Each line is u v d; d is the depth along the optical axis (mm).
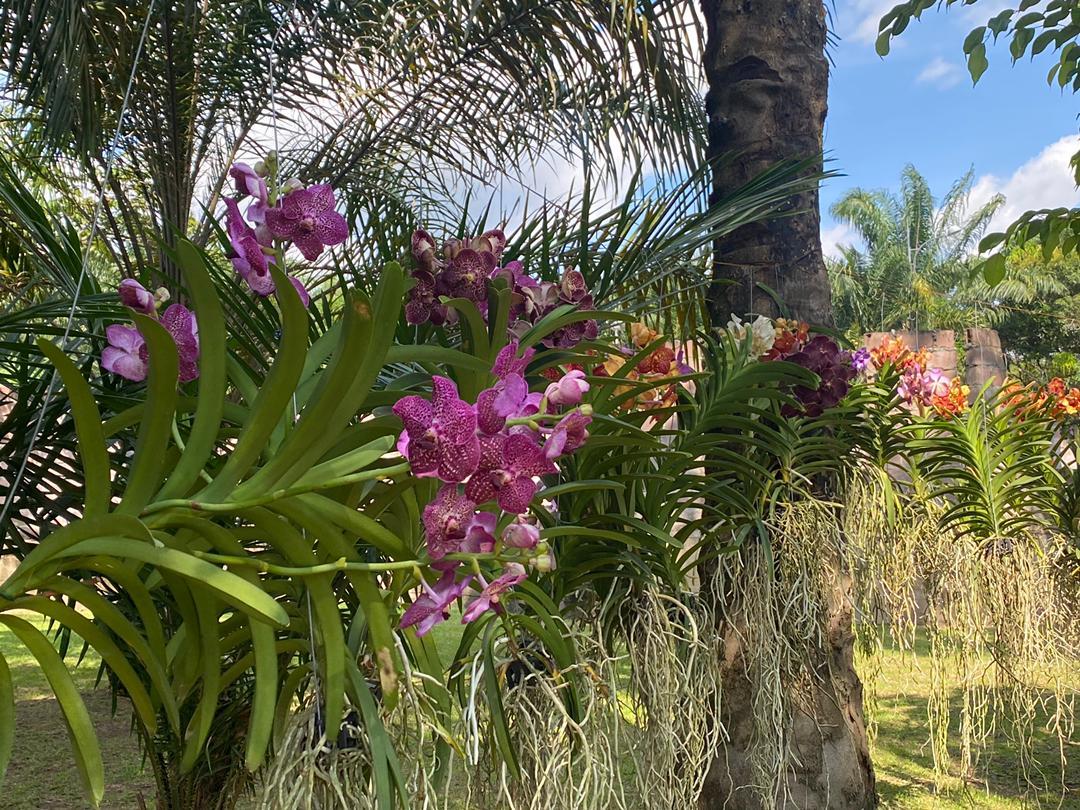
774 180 1570
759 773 1438
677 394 1412
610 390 1146
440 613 675
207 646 666
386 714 789
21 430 925
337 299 1266
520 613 1026
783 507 1525
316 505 655
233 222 735
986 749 3512
